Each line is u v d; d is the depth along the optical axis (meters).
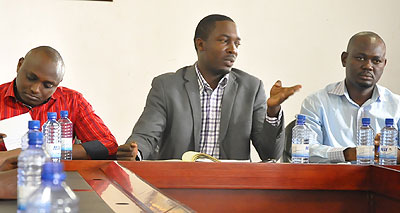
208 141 3.01
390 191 2.03
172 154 2.96
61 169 0.89
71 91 2.94
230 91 3.03
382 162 2.64
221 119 2.98
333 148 2.97
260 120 3.01
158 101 2.98
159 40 4.54
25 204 1.04
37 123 1.69
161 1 4.53
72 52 4.40
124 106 4.49
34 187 1.12
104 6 4.44
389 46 4.85
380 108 3.29
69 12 4.39
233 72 3.12
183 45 4.57
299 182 2.13
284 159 3.20
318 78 4.79
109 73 4.46
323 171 2.15
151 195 1.44
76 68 4.41
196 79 3.04
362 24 4.82
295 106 4.77
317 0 4.76
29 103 2.75
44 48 2.70
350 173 2.16
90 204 1.32
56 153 2.29
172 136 2.96
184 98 2.99
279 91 2.77
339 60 4.80
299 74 4.76
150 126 2.91
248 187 2.10
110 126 4.47
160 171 2.07
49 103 2.85
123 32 4.48
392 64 4.85
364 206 2.17
